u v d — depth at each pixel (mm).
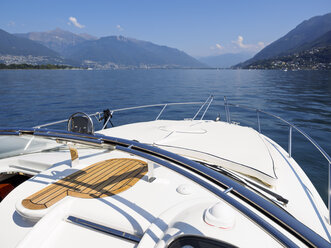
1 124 9016
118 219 1263
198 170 1005
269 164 2182
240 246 1022
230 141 2705
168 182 1649
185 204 1345
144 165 1919
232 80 34688
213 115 10516
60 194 1467
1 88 22125
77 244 1174
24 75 48500
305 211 1837
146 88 22781
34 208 1332
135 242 1171
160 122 4117
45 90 20719
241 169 2129
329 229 1669
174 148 2498
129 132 3320
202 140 2727
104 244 1171
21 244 1135
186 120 4473
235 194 873
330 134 6945
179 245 1045
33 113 11016
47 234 1211
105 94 18062
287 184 2217
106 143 1314
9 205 1481
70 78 39969
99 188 1540
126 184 1592
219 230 1098
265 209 792
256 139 2854
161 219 1212
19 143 2295
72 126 1947
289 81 30672
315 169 4621
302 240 698
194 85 25953
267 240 1068
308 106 11859
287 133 7180
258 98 14984
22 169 2146
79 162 2014
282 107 11703
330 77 38812
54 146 2488
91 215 1294
